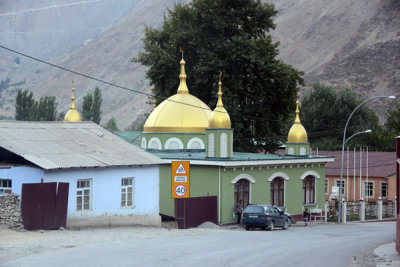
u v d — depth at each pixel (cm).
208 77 5144
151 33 5506
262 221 3328
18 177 2598
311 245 2331
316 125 8231
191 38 5062
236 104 5238
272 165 4069
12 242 1933
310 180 4531
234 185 3806
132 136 5331
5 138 2678
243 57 4953
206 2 5066
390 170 5778
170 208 3972
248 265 1633
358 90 15300
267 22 5409
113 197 2906
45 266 1479
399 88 14775
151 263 1577
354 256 2028
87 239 2102
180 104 4472
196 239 2302
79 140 3044
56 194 2427
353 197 5938
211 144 3906
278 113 5681
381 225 4478
